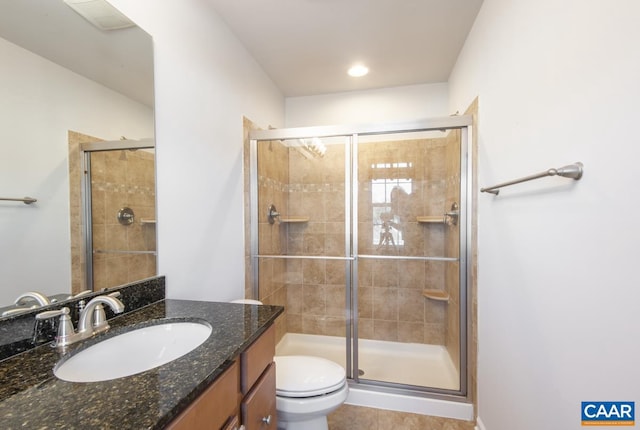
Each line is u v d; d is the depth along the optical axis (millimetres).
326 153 2258
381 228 2264
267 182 2232
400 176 2197
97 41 985
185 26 1383
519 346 1139
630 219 619
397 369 2160
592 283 735
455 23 1758
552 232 912
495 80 1397
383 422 1690
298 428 1306
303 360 1495
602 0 698
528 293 1067
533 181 1032
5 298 745
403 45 1999
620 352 649
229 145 1802
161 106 1231
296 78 2494
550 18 925
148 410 518
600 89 705
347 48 2037
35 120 817
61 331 804
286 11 1643
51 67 859
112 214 1034
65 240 895
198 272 1482
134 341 917
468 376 1767
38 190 825
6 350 725
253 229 2078
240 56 1941
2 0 752
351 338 2035
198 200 1484
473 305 1725
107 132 1020
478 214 1653
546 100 949
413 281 2260
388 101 2691
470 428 1644
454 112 2285
